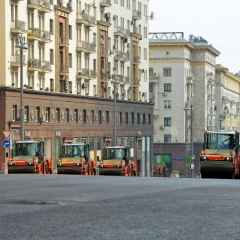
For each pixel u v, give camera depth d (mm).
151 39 148250
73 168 59500
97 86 102562
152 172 119062
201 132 157125
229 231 13297
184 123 145250
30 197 23031
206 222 14914
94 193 25062
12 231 13195
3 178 40469
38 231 13203
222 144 49156
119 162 62531
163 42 145625
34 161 58312
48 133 86312
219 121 176250
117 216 16266
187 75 149875
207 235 12633
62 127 89750
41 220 15344
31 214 16812
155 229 13570
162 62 146375
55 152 87688
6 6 79438
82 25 98062
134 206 19125
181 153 135500
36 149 59062
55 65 90250
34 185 31125
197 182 35281
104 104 102500
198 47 157500
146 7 123750
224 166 48562
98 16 103688
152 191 26250
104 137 102188
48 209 18297
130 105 111625
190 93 149250
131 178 41562
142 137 116250
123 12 112750
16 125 79250
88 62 100000
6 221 15133
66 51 92875
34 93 83500
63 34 92375
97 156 91688
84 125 95938
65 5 93188
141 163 115312
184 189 27656
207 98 160750
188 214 16750
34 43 85000
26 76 83188
